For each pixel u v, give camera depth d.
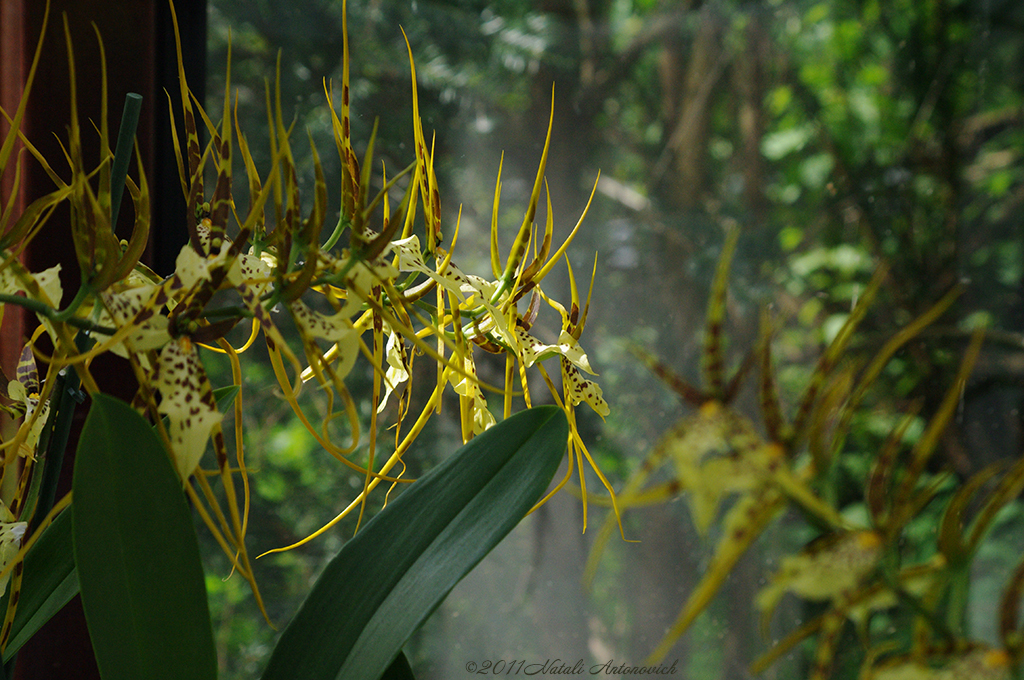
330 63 1.65
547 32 1.94
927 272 2.18
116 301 0.61
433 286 0.76
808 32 2.20
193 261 0.61
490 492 0.67
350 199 0.70
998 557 1.75
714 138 2.14
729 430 0.46
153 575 0.58
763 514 0.46
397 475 1.58
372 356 0.69
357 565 0.66
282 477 1.58
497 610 1.71
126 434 0.57
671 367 1.92
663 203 2.05
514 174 1.90
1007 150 2.23
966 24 2.21
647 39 2.08
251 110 1.55
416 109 0.73
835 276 2.16
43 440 0.67
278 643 0.64
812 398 0.48
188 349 0.61
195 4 1.06
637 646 1.76
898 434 0.48
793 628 1.75
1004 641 0.47
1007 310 2.15
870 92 2.24
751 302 2.01
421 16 1.78
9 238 0.62
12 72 0.91
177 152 0.73
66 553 0.72
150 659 0.58
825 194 2.20
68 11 0.92
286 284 0.62
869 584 0.47
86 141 0.93
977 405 2.04
